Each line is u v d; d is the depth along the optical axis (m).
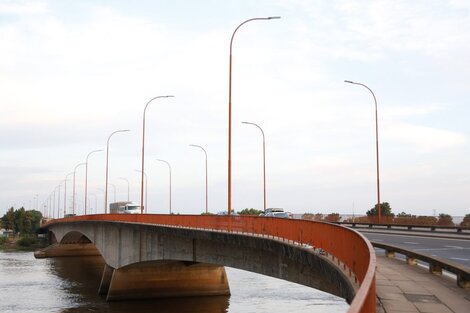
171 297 57.94
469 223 48.53
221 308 50.31
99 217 73.75
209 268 58.56
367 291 6.18
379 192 57.22
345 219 72.38
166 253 46.56
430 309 11.89
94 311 51.88
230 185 35.44
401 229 53.00
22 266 100.56
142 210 60.03
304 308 48.38
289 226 26.34
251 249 31.05
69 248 125.06
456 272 15.27
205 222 39.41
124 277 58.75
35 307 54.94
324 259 19.55
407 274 17.88
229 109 36.19
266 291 60.41
